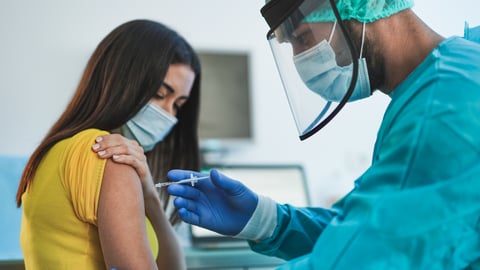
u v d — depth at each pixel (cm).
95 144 135
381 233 98
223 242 276
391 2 120
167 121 164
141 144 165
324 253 102
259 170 302
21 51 377
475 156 99
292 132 417
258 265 237
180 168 191
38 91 377
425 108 105
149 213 162
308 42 123
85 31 388
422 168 101
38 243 136
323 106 128
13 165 240
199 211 146
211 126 401
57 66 381
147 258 129
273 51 132
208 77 405
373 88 125
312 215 156
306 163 413
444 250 97
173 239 168
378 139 119
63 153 137
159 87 157
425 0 261
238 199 145
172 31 165
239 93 409
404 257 97
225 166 297
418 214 98
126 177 134
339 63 121
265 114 416
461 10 261
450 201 98
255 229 147
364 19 118
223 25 412
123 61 153
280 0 123
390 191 102
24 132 371
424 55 120
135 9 397
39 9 382
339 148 415
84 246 133
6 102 371
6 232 228
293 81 129
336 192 408
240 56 412
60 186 135
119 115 151
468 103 103
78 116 152
